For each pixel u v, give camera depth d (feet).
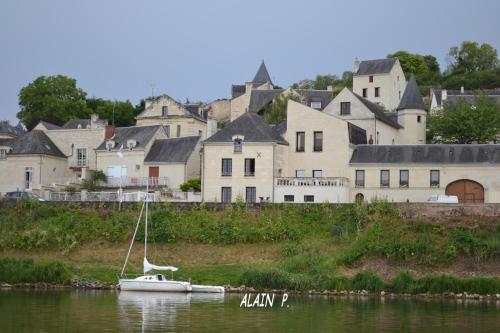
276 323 260.83
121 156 448.24
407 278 329.93
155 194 434.71
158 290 334.65
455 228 360.07
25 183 526.16
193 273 354.33
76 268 364.58
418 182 429.38
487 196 419.74
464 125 500.74
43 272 350.43
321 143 446.60
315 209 390.42
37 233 392.06
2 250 391.45
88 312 279.28
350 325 258.78
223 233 380.17
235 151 437.58
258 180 433.48
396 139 535.19
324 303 304.91
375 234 363.35
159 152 501.15
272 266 352.28
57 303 299.79
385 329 252.62
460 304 304.30
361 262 348.18
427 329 253.24
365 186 435.94
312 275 341.62
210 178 440.04
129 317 269.44
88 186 492.54
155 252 378.32
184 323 259.39
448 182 425.69
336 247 363.35
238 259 367.45
